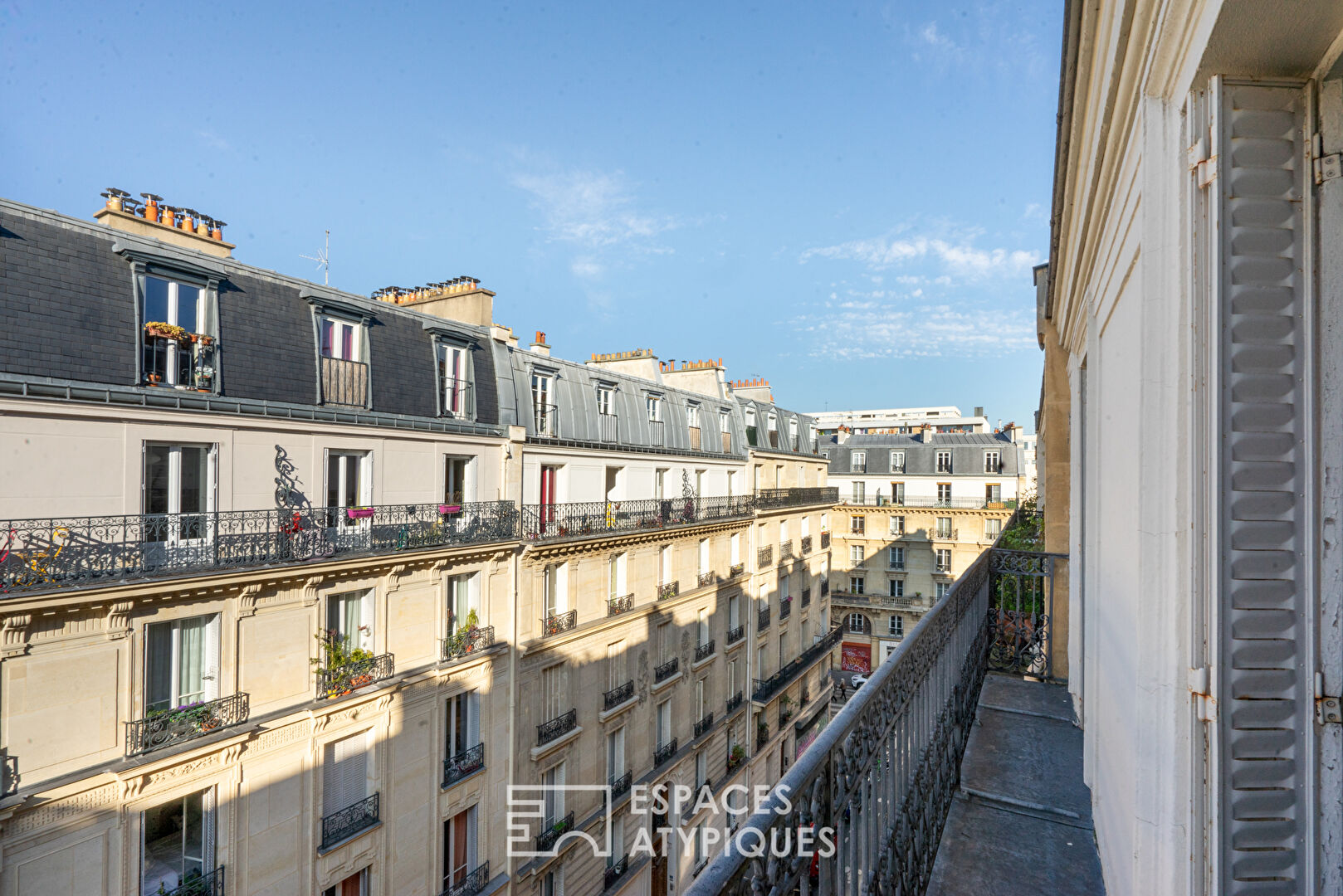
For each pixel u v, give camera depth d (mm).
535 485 19891
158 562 11430
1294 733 1816
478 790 17047
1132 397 2605
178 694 11688
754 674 32719
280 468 13328
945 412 102875
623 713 22844
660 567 25297
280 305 14055
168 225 15195
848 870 2760
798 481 40438
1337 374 1762
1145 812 2188
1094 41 2619
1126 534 2803
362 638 14555
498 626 17750
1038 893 4066
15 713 9734
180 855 11594
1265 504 1807
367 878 14383
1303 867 1812
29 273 10492
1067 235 4789
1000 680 8484
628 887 22719
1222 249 1795
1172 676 2045
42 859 9898
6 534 9805
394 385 16172
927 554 53469
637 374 32938
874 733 3203
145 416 11344
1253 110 1771
